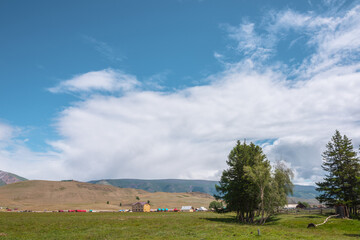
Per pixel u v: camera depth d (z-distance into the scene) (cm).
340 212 6178
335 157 7162
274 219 6600
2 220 6600
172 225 5425
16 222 6069
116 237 3744
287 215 7419
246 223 6088
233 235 3819
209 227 4956
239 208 6619
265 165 6281
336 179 6825
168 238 3606
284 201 5978
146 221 6569
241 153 6819
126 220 6931
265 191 6009
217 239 3456
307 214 7244
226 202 6619
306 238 3534
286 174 6222
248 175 6084
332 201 6825
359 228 4706
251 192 6153
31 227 5028
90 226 5256
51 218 7694
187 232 4247
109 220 6925
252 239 3422
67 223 5931
